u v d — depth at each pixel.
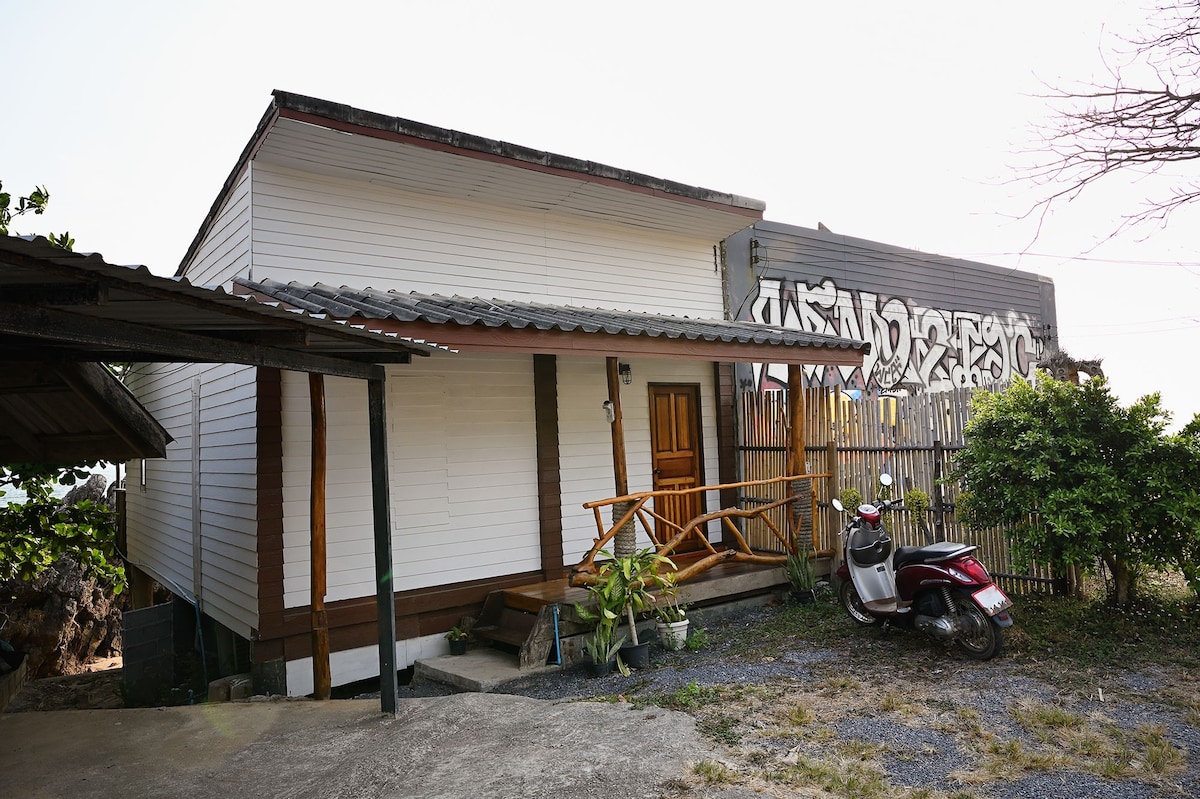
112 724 5.58
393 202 8.18
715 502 10.38
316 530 6.49
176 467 10.46
